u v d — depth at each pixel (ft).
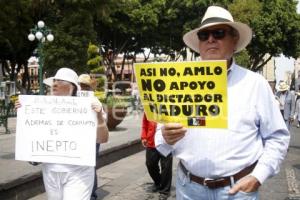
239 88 10.17
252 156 10.21
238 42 10.88
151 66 10.19
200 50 10.85
